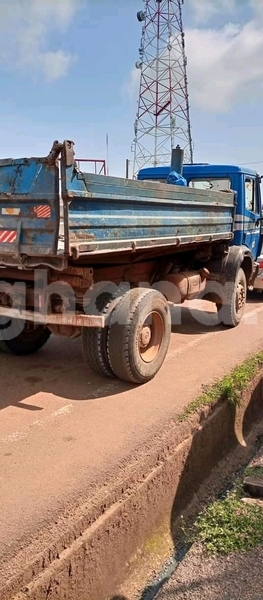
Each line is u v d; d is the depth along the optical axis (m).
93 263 4.32
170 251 5.45
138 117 23.53
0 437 3.51
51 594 2.43
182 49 23.62
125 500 3.05
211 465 4.23
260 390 5.37
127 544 3.06
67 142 3.19
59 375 4.86
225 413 4.50
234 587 2.79
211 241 6.01
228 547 3.16
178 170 7.50
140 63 23.44
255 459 4.46
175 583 2.89
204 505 3.80
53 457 3.24
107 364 4.48
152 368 4.64
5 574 2.26
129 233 4.06
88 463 3.18
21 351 5.42
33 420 3.81
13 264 3.62
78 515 2.71
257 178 8.28
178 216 4.95
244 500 3.71
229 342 6.23
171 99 23.27
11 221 3.55
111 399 4.25
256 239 8.52
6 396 4.29
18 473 3.04
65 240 3.26
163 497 3.50
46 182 3.30
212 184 7.66
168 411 4.02
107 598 2.82
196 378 4.81
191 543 3.33
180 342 6.20
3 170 3.56
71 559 2.57
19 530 2.50
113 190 3.75
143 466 3.30
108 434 3.59
